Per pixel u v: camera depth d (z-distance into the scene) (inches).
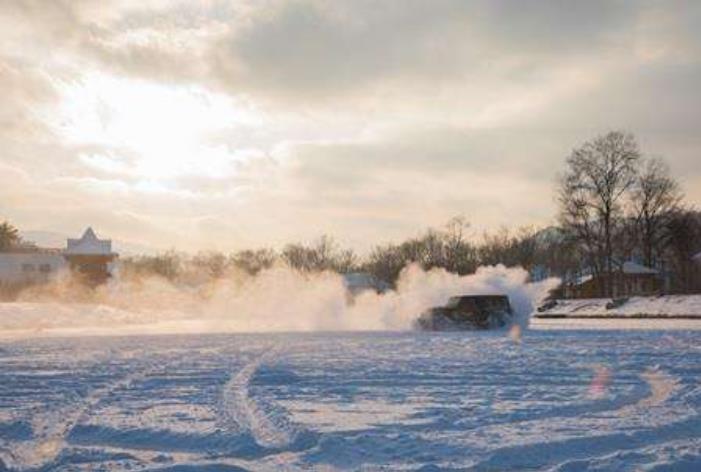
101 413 543.8
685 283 4180.6
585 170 3641.7
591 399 594.9
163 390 657.0
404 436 456.1
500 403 582.6
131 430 480.4
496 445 434.6
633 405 573.6
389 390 655.1
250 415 534.3
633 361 884.0
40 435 476.4
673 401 583.8
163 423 503.8
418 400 599.5
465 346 1137.4
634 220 3902.6
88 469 390.0
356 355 981.8
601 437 454.9
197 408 563.5
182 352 1030.4
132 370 804.6
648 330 1592.0
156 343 1204.5
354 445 434.6
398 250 4847.4
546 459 414.3
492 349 1077.1
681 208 3941.9
